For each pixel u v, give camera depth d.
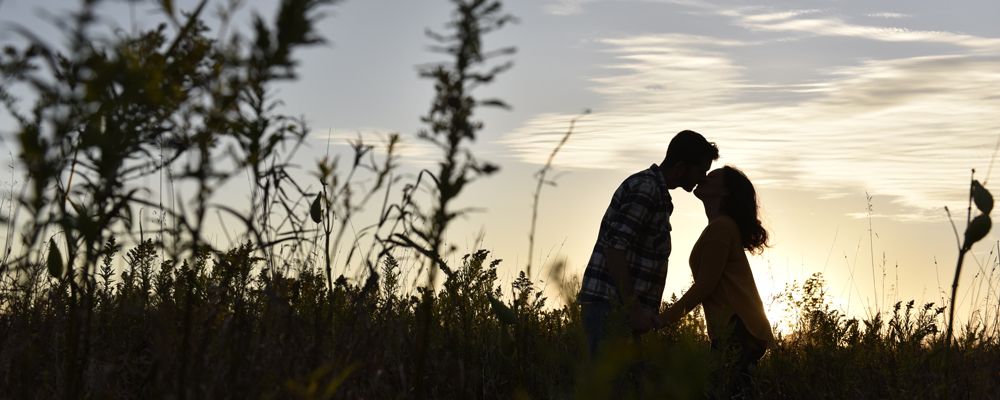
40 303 3.15
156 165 1.91
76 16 1.63
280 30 1.64
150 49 1.77
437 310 3.89
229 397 2.29
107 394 2.65
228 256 2.64
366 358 2.76
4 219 2.01
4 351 2.88
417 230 2.21
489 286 4.29
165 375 2.15
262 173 2.21
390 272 3.60
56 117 1.76
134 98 1.73
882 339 4.62
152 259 3.53
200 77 1.77
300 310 3.08
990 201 2.39
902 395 3.98
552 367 2.65
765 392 4.48
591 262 4.75
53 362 2.98
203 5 1.77
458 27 1.83
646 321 4.59
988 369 4.27
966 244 2.42
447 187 1.97
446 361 3.49
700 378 0.93
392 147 2.47
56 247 2.45
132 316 3.17
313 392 1.71
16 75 1.76
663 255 4.82
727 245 4.86
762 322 4.84
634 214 4.63
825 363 4.42
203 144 1.81
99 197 1.91
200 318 2.54
